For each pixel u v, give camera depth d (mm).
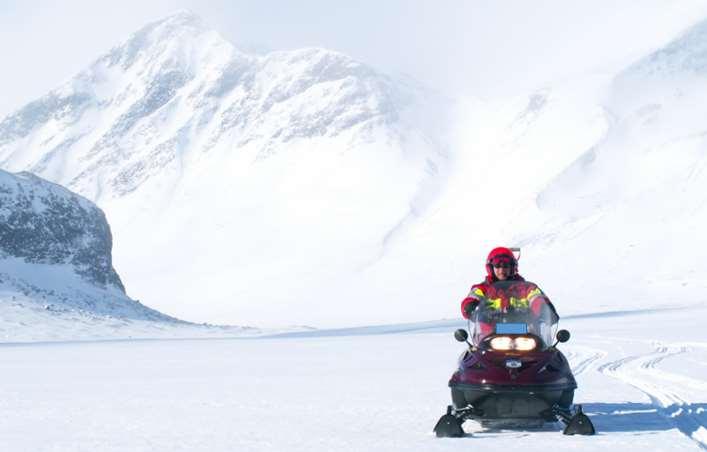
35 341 66562
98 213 104375
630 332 44188
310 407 12547
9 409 13008
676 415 10523
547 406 9086
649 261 161125
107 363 27688
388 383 16766
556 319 9586
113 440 9500
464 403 9422
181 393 15406
